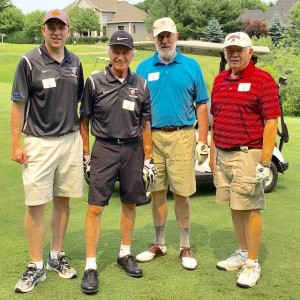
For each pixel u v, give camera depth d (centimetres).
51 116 310
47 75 303
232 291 315
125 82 322
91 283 310
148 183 347
